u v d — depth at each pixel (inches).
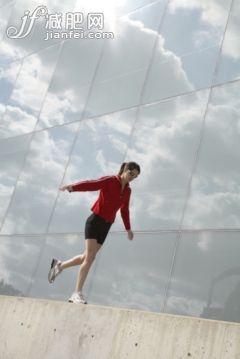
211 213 288.7
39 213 421.1
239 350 187.0
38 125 470.3
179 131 331.9
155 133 348.8
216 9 349.7
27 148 470.0
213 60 332.8
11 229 442.0
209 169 301.6
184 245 293.9
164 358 208.8
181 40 364.8
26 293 394.6
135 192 340.5
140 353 218.2
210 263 275.7
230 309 256.2
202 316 266.8
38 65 510.3
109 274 330.6
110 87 409.4
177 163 323.3
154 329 217.2
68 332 253.9
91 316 246.1
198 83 335.0
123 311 232.8
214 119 312.8
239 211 275.1
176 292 285.6
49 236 399.2
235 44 324.2
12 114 512.1
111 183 267.0
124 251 328.8
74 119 431.2
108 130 391.2
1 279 426.0
